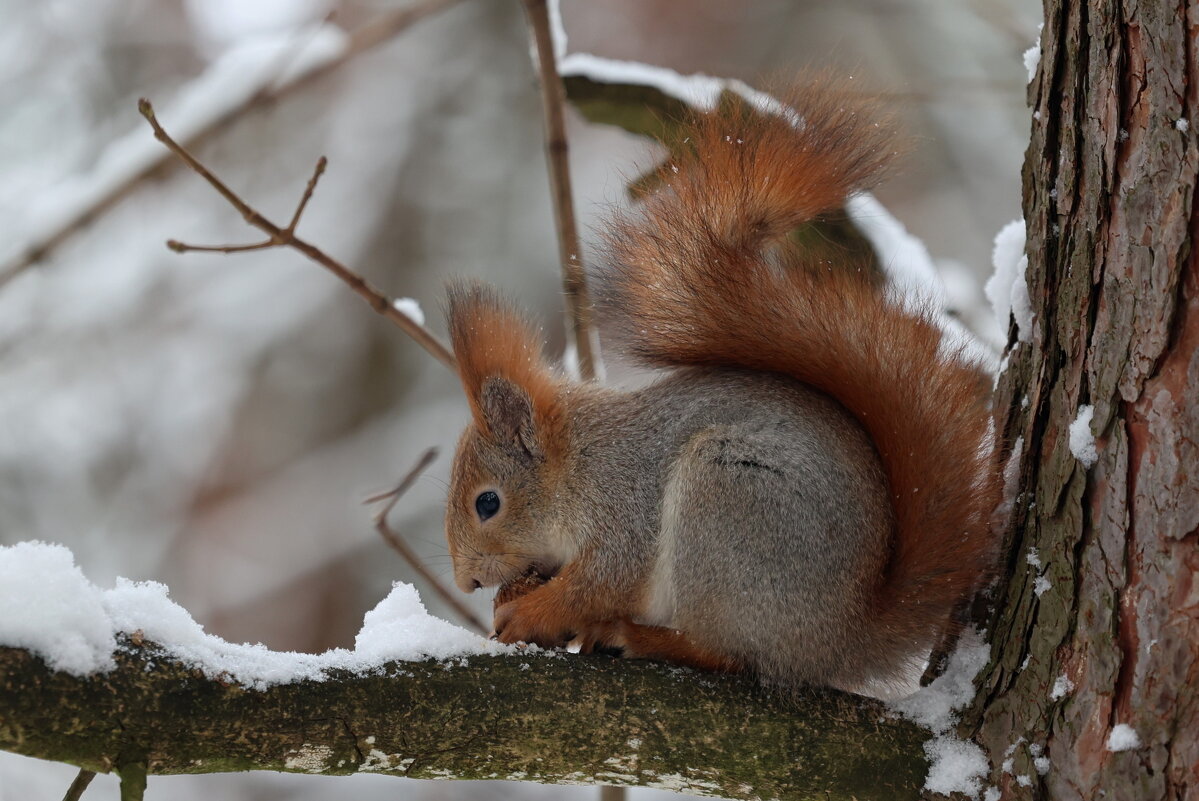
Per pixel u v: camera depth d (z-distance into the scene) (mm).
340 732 2291
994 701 2309
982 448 2355
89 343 3197
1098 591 2285
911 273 2480
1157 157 2277
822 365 2381
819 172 2383
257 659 2291
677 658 2361
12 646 2268
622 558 2396
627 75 2520
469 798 2771
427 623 2312
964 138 3232
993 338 2518
